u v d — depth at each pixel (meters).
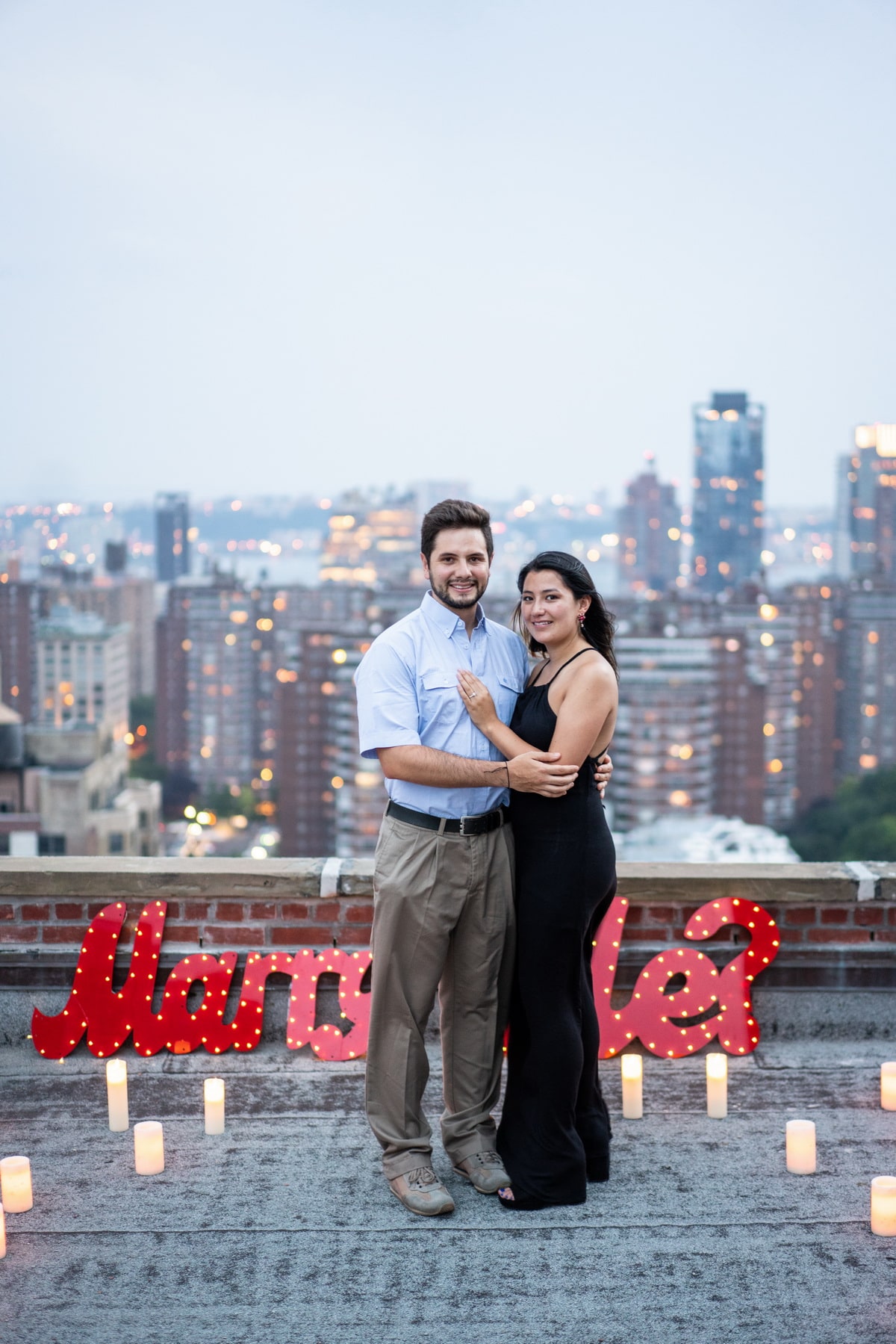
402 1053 3.18
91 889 4.12
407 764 3.04
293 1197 3.21
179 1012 4.07
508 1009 3.31
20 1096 3.80
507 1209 3.15
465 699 3.08
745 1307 2.73
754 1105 3.72
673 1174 3.32
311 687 85.25
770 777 102.50
